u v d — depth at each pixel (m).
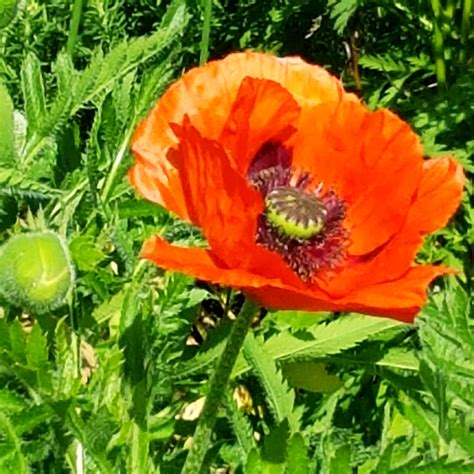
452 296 0.52
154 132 0.42
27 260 0.46
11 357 0.46
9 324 0.49
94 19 0.77
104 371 0.50
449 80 0.81
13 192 0.52
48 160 0.61
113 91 0.59
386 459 0.45
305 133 0.45
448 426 0.48
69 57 0.59
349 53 0.85
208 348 0.57
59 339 0.50
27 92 0.57
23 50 0.75
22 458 0.45
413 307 0.37
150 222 0.63
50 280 0.47
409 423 0.58
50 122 0.56
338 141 0.44
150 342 0.54
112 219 0.57
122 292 0.56
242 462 0.50
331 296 0.38
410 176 0.41
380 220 0.43
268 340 0.57
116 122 0.59
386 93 0.81
